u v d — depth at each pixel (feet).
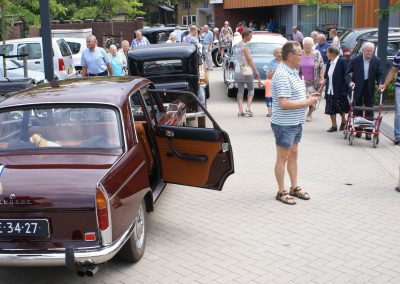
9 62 50.83
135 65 38.32
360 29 62.44
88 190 15.17
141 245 18.57
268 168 29.53
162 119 24.44
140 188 17.83
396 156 31.58
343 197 24.71
